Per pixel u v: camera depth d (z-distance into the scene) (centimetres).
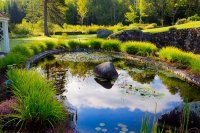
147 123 332
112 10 6944
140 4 5097
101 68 1114
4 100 650
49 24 3394
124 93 888
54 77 1095
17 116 524
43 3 3228
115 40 1858
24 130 512
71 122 574
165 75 1160
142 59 1496
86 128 604
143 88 956
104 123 633
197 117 555
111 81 1055
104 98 833
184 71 1161
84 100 810
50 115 539
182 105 579
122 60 1533
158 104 784
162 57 1470
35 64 1321
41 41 1730
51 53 1670
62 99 730
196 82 1002
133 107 753
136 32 1959
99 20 6750
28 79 684
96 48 1872
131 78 1111
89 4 6538
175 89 959
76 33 3416
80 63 1422
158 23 5500
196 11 5084
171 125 561
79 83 1012
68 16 6225
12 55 1080
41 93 573
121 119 660
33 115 530
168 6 4997
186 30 1912
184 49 1900
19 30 3038
